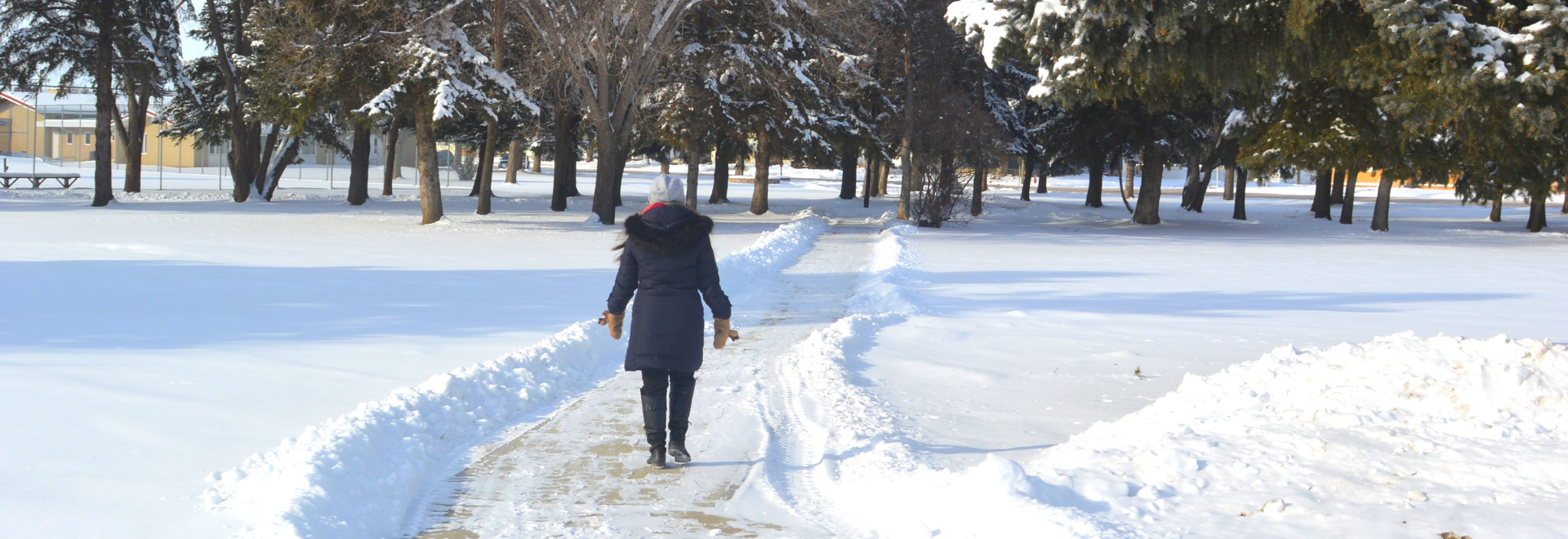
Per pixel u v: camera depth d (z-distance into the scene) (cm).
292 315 984
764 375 709
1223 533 351
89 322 908
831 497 440
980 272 1662
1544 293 1447
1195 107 3531
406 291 1227
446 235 2342
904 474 460
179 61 3841
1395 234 3328
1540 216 3622
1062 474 421
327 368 695
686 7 2886
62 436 491
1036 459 490
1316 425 466
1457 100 1581
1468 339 525
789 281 1457
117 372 662
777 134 3834
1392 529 347
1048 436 545
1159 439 466
